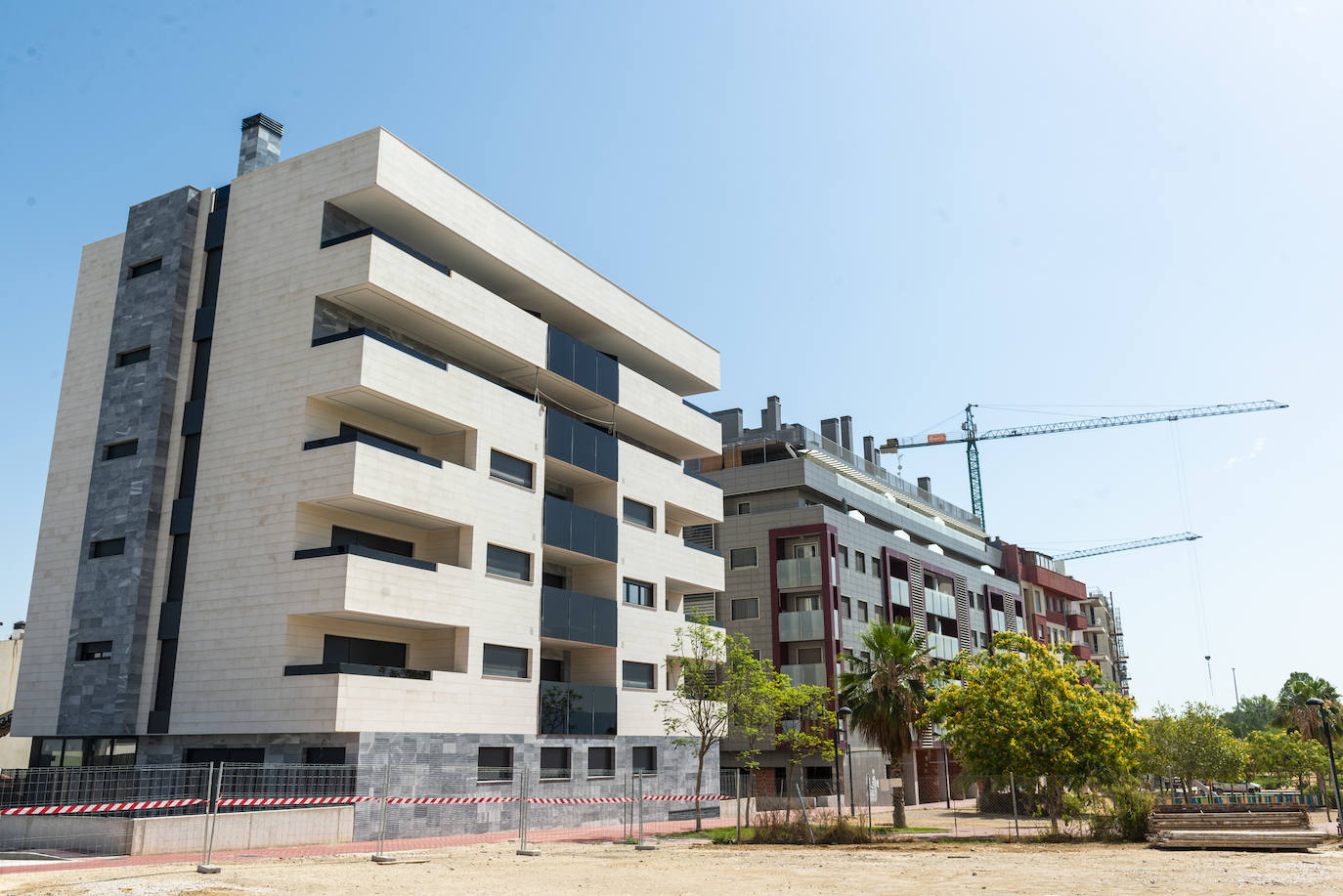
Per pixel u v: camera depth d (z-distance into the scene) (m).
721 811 42.66
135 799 25.97
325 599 28.00
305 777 27.36
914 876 18.25
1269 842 23.72
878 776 52.81
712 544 56.03
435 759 29.83
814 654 52.00
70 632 31.70
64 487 33.66
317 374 30.17
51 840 22.62
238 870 18.59
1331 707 69.81
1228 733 48.75
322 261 31.30
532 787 33.38
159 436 32.16
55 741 31.62
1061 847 25.25
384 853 22.94
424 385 31.69
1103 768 28.78
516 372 37.78
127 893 14.98
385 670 28.89
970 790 60.69
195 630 30.14
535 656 34.47
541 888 16.41
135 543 31.36
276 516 29.67
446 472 32.00
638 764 39.31
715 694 36.62
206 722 29.14
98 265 35.84
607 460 40.19
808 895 15.69
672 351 46.28
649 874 18.80
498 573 33.91
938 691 39.25
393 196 31.77
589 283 41.00
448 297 33.22
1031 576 81.12
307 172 32.69
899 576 60.66
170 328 33.12
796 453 58.44
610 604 38.78
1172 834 24.59
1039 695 29.75
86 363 34.72
